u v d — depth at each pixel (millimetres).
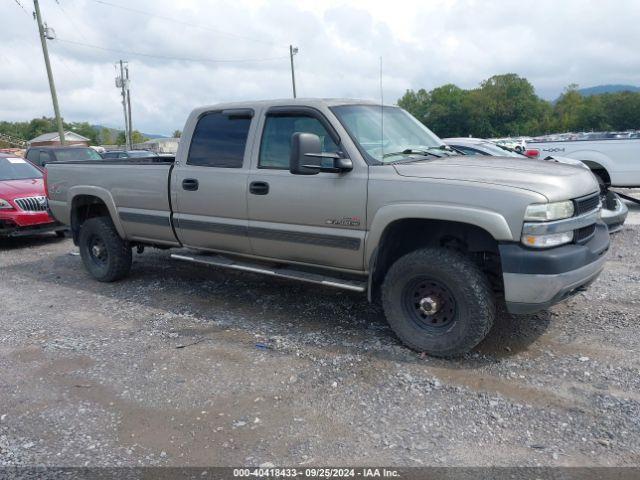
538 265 3645
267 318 5156
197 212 5387
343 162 4277
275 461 2975
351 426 3293
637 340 4285
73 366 4250
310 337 4641
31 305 5887
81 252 6820
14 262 8195
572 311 4961
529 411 3373
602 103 92938
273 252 4965
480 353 4191
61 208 6875
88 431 3344
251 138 4953
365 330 4758
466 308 3912
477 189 3787
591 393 3535
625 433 3107
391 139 4711
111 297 6047
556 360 4020
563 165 4480
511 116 89625
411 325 4242
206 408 3557
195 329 4938
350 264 4500
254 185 4855
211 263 5461
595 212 4227
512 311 3818
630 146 10539
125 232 6242
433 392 3650
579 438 3084
